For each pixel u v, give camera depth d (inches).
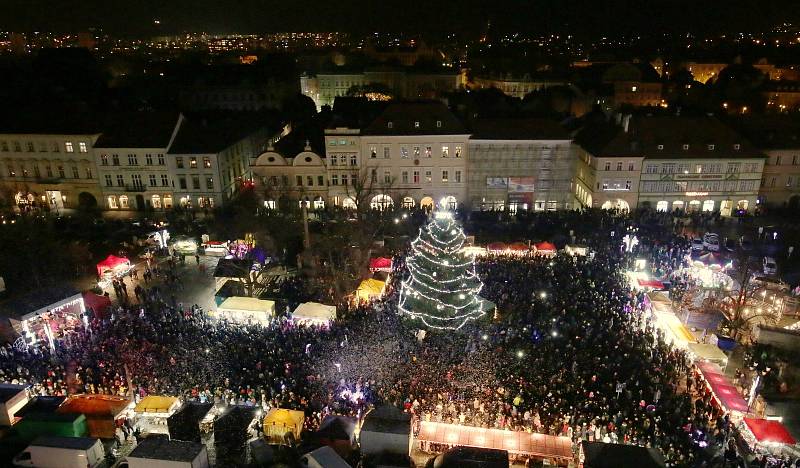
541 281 2106.3
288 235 2674.7
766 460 1258.6
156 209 3348.9
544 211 3112.7
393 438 1256.8
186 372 1589.6
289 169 3211.1
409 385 1517.0
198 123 3587.6
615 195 3075.8
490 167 3208.7
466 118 3447.3
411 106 3198.8
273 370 1585.9
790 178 3191.4
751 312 1904.5
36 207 3083.2
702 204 3112.7
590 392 1453.0
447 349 1686.8
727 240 2635.3
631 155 2997.0
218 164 3255.4
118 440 1375.5
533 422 1380.4
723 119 3420.3
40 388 1544.0
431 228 1801.2
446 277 1772.9
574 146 3324.3
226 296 2053.4
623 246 2437.3
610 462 1167.6
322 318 1889.8
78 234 2864.2
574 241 2498.8
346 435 1294.3
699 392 1517.0
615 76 5836.6
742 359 1648.6
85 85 5787.4
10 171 3326.8
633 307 1932.8
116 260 2340.1
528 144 3171.8
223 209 3312.0
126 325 1860.2
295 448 1288.1
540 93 5265.8
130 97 5767.7
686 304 1962.4
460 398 1467.8
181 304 2139.5
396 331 1807.3
